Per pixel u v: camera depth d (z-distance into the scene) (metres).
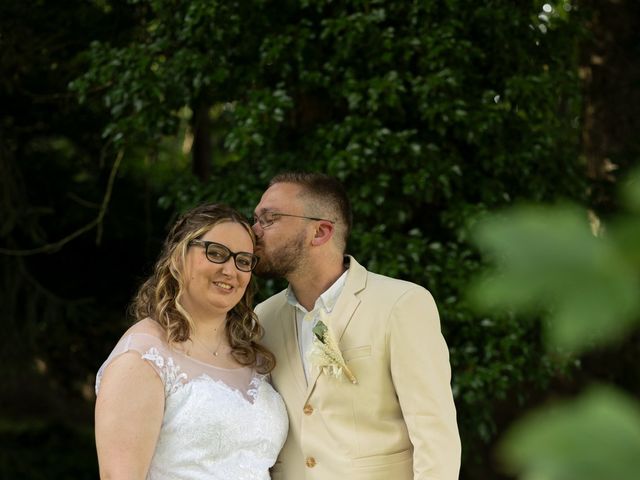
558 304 0.36
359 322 2.41
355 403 2.36
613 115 6.34
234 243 2.38
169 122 5.57
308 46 5.30
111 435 2.19
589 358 6.20
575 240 0.35
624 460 0.33
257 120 5.11
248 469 2.30
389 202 5.23
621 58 6.36
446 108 5.06
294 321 2.56
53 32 6.73
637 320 0.35
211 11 5.18
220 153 8.66
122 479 2.14
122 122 5.54
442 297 5.05
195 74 5.41
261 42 5.39
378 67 5.26
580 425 0.34
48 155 7.57
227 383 2.37
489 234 0.37
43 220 7.46
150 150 7.19
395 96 5.02
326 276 2.52
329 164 5.04
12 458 8.57
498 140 5.32
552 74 5.45
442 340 2.43
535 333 5.24
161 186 7.52
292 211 2.49
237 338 2.47
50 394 9.02
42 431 9.12
